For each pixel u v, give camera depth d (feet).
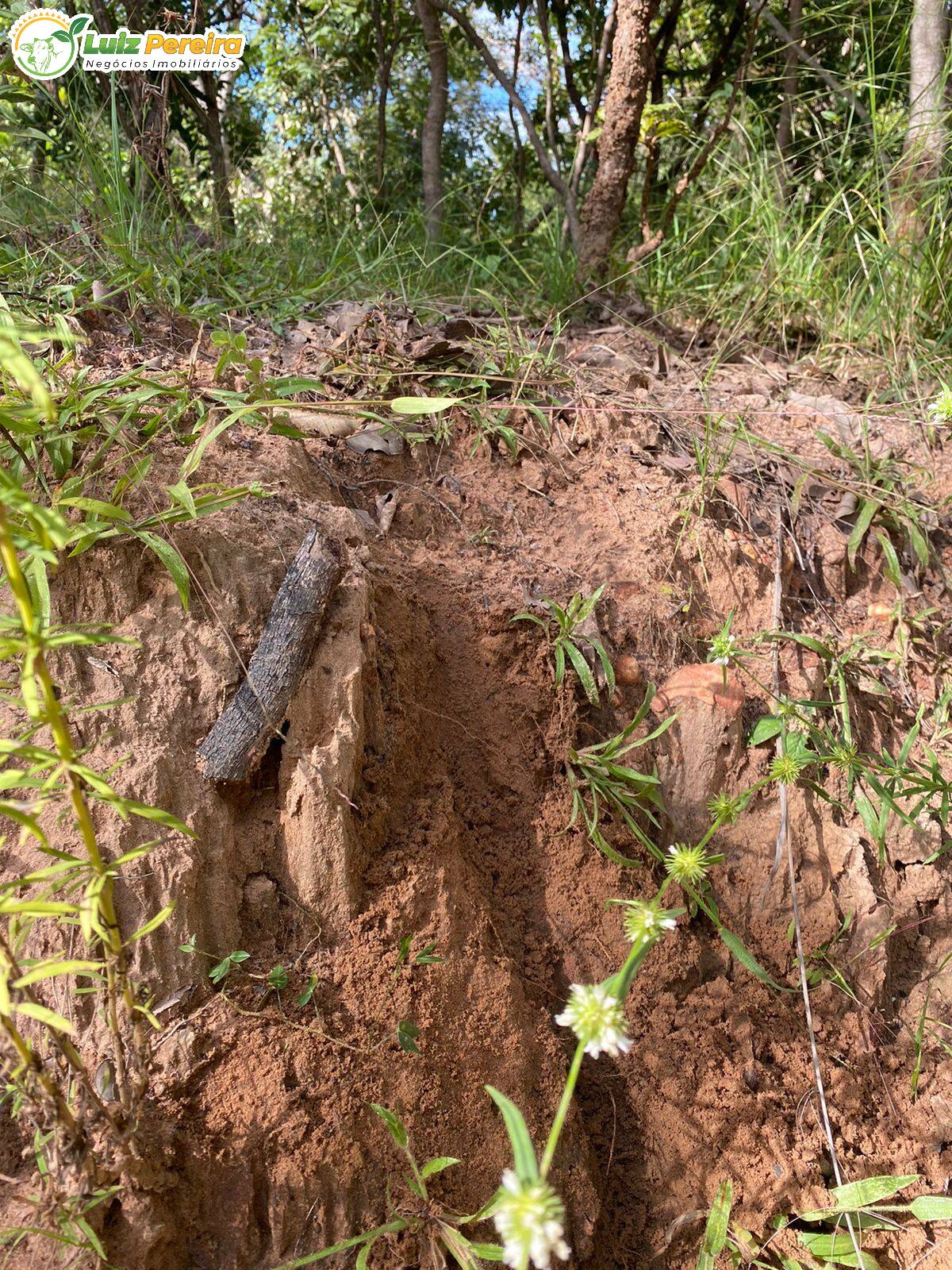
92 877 4.71
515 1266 3.28
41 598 5.90
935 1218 6.82
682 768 8.25
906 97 15.92
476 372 10.05
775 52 16.51
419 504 8.78
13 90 10.97
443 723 7.94
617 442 9.97
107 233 10.82
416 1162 6.17
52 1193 4.91
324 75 22.43
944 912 8.63
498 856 7.80
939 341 12.82
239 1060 6.02
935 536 10.41
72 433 6.58
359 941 6.57
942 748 9.16
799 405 11.62
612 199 15.06
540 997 7.46
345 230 14.78
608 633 8.49
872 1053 7.97
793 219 14.89
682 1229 6.97
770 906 8.13
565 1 18.26
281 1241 5.83
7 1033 4.39
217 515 6.98
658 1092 7.34
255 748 6.52
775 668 8.77
